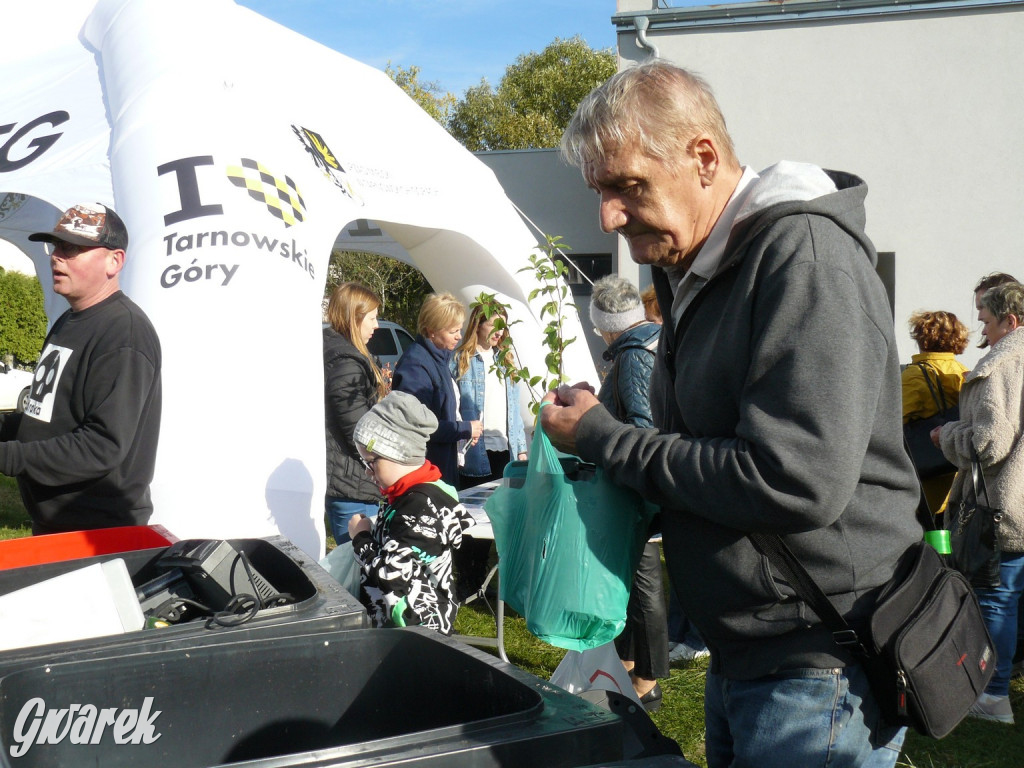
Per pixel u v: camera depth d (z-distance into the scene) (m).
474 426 4.96
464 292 6.70
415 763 1.08
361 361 4.33
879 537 1.49
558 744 1.14
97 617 1.61
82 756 1.34
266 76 5.16
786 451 1.34
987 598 3.70
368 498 4.23
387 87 6.70
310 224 4.53
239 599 1.69
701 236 1.58
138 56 5.00
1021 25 10.16
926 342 4.28
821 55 10.77
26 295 13.52
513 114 30.39
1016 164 10.27
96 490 2.85
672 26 11.14
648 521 1.72
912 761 3.39
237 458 3.82
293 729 1.45
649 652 3.67
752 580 1.50
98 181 4.48
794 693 1.49
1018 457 3.41
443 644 1.44
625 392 3.05
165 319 3.96
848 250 1.44
